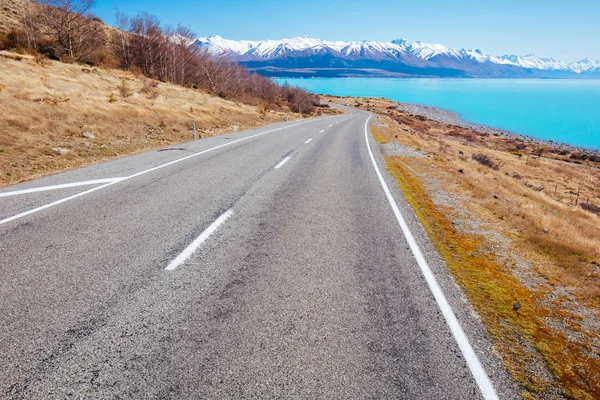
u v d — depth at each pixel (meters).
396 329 3.29
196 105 29.44
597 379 2.89
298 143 16.94
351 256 4.80
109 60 42.44
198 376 2.60
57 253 4.41
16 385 2.44
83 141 13.12
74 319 3.16
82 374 2.56
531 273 4.88
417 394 2.56
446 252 5.27
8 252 4.38
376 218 6.50
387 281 4.18
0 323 3.05
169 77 47.31
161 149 13.32
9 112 13.45
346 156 13.88
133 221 5.62
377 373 2.73
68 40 37.84
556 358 3.11
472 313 3.68
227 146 14.57
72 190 7.28
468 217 7.21
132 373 2.59
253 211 6.42
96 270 4.03
